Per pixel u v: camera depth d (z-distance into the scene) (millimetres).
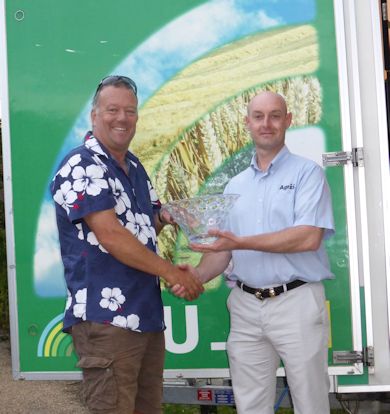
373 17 3203
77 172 2623
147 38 3309
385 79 3406
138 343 2695
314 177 2918
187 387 3443
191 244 2859
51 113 3379
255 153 3139
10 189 3404
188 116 3307
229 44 3264
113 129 2738
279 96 2992
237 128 3279
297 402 2914
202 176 3309
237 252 3010
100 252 2658
